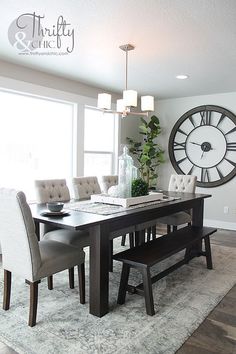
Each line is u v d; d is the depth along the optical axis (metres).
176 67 3.71
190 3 2.19
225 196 5.21
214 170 5.28
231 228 5.16
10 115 3.89
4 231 2.16
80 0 2.18
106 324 2.11
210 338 1.97
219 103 5.20
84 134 4.83
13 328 2.04
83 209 2.58
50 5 2.25
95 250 2.20
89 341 1.92
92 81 4.48
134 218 2.52
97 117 5.16
